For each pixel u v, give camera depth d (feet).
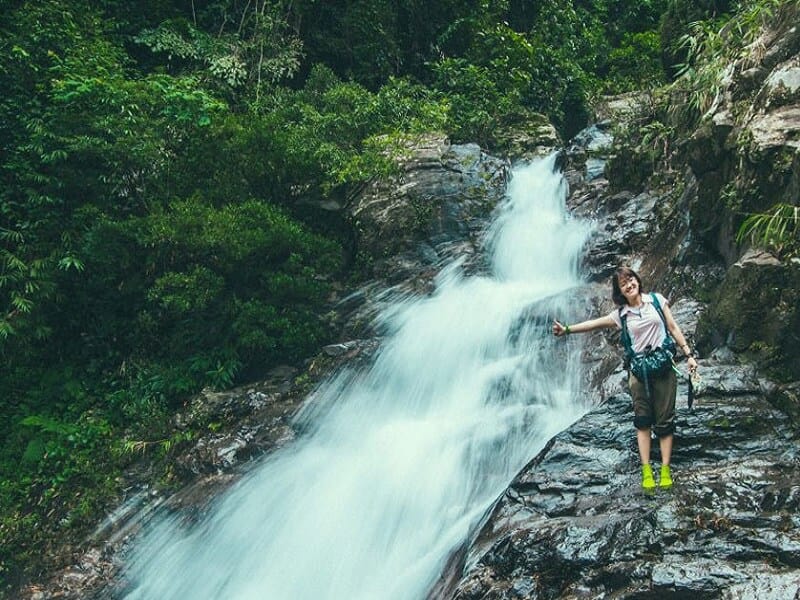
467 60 63.62
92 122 37.58
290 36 56.08
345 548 23.90
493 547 17.58
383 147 43.34
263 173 39.52
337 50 60.34
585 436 20.54
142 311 37.27
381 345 33.73
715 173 27.61
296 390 33.27
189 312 36.35
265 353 36.63
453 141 51.85
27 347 36.58
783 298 21.35
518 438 24.54
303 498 26.53
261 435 30.94
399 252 40.42
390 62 61.82
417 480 24.71
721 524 15.79
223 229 34.83
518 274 37.73
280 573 24.45
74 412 36.09
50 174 38.34
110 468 32.63
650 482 17.80
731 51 31.91
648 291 29.91
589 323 19.03
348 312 38.29
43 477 33.40
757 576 14.08
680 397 20.76
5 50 39.88
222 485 28.96
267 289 36.65
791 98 24.80
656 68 70.90
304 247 36.65
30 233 37.47
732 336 22.52
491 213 42.04
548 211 42.27
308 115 46.06
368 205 41.91
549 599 15.79
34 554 29.68
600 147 45.60
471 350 31.37
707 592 14.17
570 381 26.94
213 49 52.85
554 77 68.13
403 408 30.35
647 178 37.86
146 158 37.86
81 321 38.83
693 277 27.94
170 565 27.09
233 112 50.67
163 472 31.48
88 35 45.96
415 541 22.79
